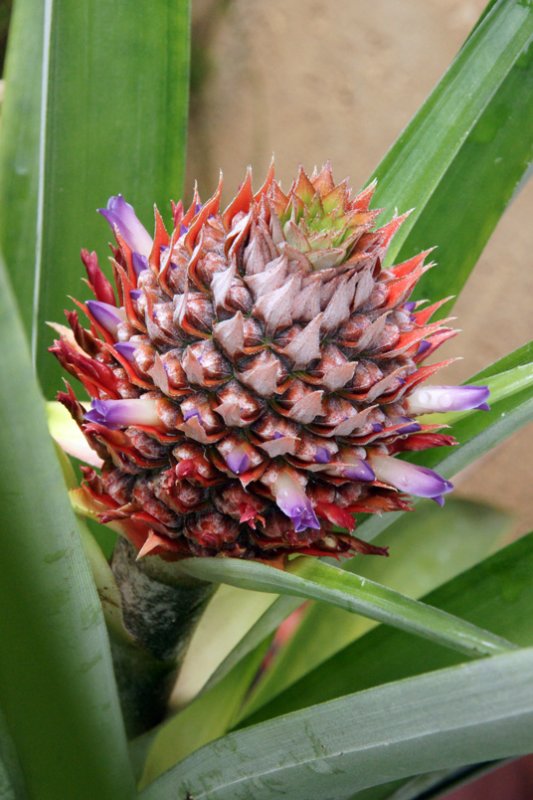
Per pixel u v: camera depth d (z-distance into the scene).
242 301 0.28
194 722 0.41
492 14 0.35
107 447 0.29
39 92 0.37
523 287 0.80
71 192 0.38
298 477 0.28
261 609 0.39
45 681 0.27
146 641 0.33
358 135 0.84
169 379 0.28
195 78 0.85
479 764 0.38
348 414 0.28
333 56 0.85
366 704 0.27
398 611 0.26
